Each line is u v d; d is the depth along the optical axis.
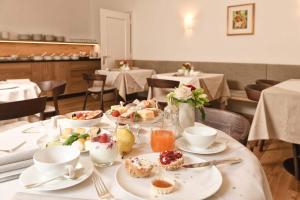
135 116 1.25
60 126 1.23
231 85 4.85
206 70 5.12
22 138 1.16
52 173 0.76
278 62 4.39
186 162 0.92
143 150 1.05
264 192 0.78
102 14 5.70
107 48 5.89
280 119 2.34
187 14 5.28
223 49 4.94
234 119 1.45
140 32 6.08
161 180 0.77
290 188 2.19
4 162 0.84
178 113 1.19
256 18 4.49
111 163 0.91
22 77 5.12
